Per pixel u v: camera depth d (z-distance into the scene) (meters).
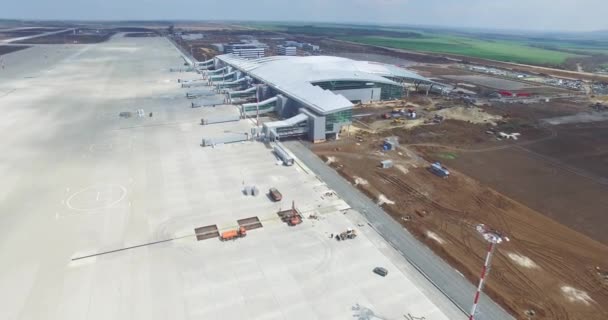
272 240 37.16
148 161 55.62
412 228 39.78
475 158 60.66
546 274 33.56
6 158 55.97
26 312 28.27
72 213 41.41
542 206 45.78
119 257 34.34
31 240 36.59
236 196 45.59
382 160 58.41
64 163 54.56
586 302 30.42
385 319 28.16
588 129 77.75
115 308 28.70
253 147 61.84
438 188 49.44
